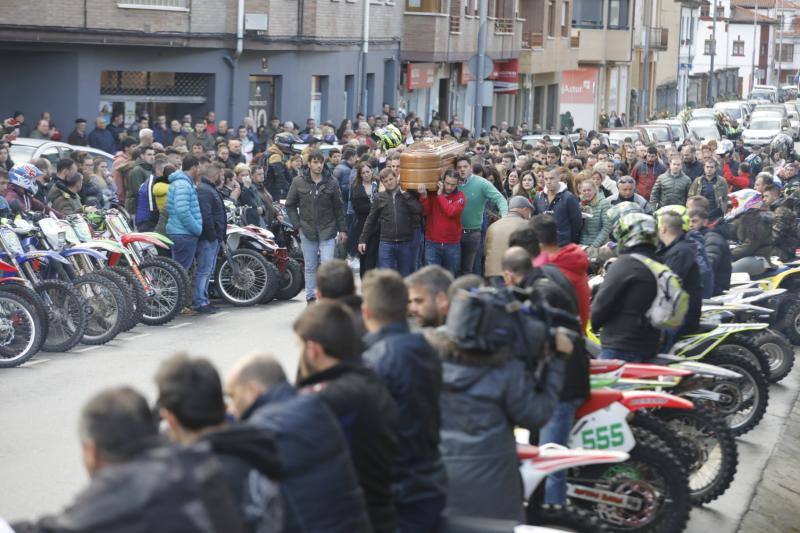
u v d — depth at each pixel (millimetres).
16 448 13625
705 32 195375
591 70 104000
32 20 35688
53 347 19062
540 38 87750
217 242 22984
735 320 16969
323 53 52031
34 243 19891
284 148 31578
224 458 5688
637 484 10555
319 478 6555
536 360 8500
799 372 20000
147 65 41156
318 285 9336
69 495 12078
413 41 61906
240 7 43719
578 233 21688
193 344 19969
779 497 13680
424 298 9211
